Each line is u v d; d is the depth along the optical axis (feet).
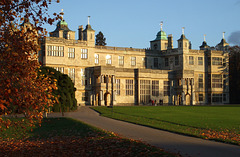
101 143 62.64
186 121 102.89
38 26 46.03
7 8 44.65
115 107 192.24
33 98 48.49
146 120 107.14
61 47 227.40
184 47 287.07
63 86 163.22
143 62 288.71
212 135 70.49
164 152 51.08
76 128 90.74
